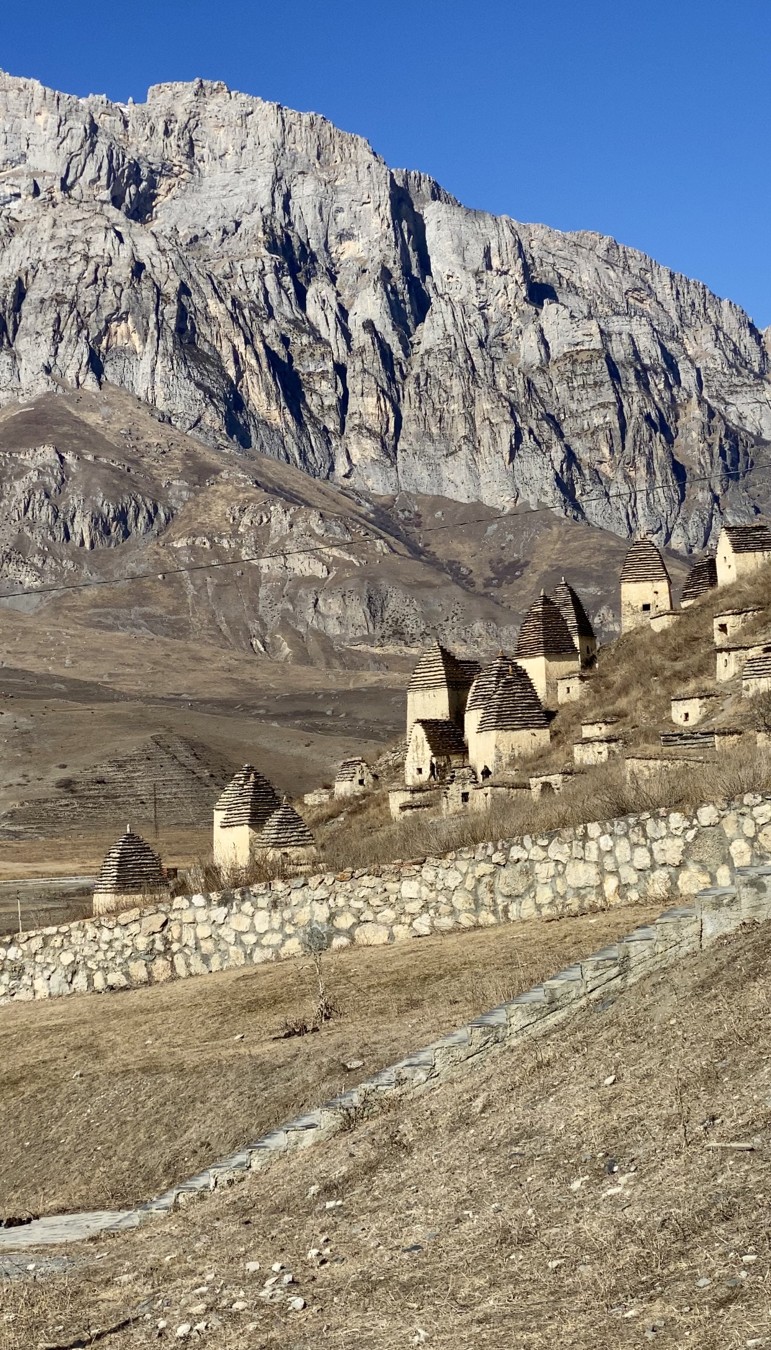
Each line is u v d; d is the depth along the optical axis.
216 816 54.50
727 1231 9.77
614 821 24.06
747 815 22.50
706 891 16.09
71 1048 24.56
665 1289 9.36
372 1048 18.81
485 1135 13.56
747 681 51.94
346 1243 12.30
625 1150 11.80
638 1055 13.63
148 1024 24.91
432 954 23.62
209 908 29.48
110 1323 11.84
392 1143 14.48
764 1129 10.98
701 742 46.78
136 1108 19.98
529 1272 10.36
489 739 59.38
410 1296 10.60
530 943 22.11
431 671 67.88
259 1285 11.80
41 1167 19.53
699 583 72.50
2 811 178.75
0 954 32.56
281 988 24.50
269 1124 17.80
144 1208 16.02
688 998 14.34
